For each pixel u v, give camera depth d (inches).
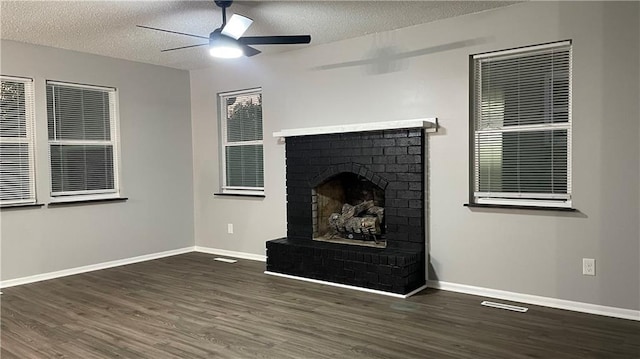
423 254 181.0
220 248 256.2
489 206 166.4
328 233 217.5
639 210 141.0
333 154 199.9
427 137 179.3
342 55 201.6
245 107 245.6
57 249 209.8
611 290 146.6
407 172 180.4
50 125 209.6
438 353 121.1
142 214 241.9
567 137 155.0
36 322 149.0
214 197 256.8
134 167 238.7
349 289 181.5
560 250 154.6
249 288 185.3
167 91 252.5
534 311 152.4
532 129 161.3
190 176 262.5
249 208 241.1
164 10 157.6
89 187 224.1
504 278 165.8
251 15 165.2
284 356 121.1
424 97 180.2
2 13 159.2
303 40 149.3
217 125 253.3
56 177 212.2
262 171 240.4
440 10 164.2
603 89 145.3
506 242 164.7
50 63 206.4
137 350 126.5
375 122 191.6
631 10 140.0
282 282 193.8
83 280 201.9
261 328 141.2
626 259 143.8
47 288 189.5
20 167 199.9
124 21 169.2
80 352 125.7
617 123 143.5
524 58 162.2
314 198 209.5
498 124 168.7
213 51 148.6
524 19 158.2
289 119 221.6
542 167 160.2
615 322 141.3
